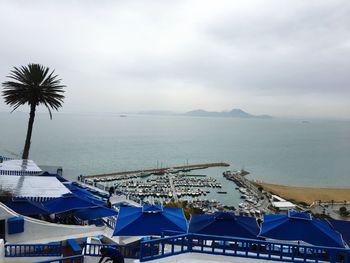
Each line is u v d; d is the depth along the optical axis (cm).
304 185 14000
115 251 1284
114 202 3972
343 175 16762
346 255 1168
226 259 1231
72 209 2359
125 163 17300
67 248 1795
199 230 1689
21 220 1977
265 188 11856
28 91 4338
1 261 1580
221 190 11944
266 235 1603
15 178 3172
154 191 10900
